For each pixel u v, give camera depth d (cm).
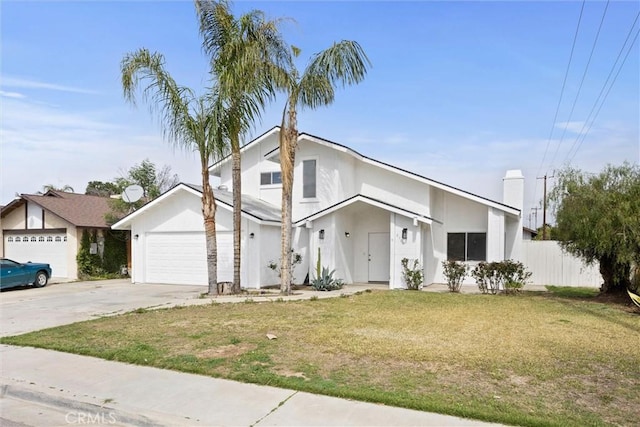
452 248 1848
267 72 1377
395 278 1650
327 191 1855
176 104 1351
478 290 1589
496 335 795
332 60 1388
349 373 571
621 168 1242
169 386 539
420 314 1022
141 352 681
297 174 1922
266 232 1700
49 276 1809
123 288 1680
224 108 1350
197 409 470
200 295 1386
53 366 627
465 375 563
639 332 830
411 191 1836
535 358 641
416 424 422
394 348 695
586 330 846
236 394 509
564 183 1311
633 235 1156
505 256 1873
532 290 1628
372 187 1914
